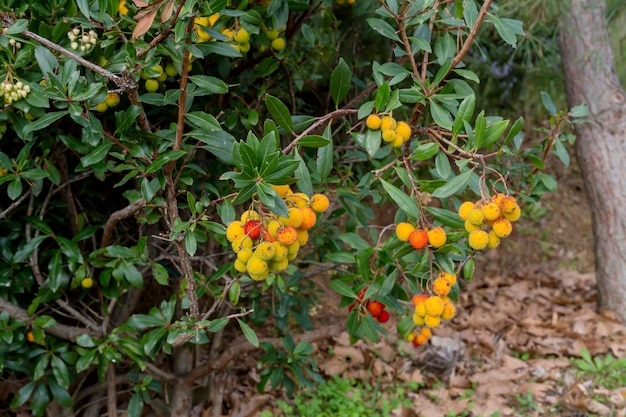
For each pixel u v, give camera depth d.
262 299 1.54
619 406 1.64
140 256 1.28
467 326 2.08
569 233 2.71
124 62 1.11
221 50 1.05
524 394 1.69
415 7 1.12
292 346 1.46
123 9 1.11
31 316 1.29
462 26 1.15
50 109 1.23
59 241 1.29
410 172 1.08
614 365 1.78
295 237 0.93
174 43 1.02
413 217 1.08
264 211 1.00
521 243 2.66
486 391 1.71
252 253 0.94
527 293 2.34
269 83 1.41
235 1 1.16
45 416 1.50
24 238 1.39
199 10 0.99
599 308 2.15
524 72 2.72
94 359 1.33
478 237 0.99
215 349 1.53
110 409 1.44
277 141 1.04
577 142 2.13
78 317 1.36
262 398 1.63
